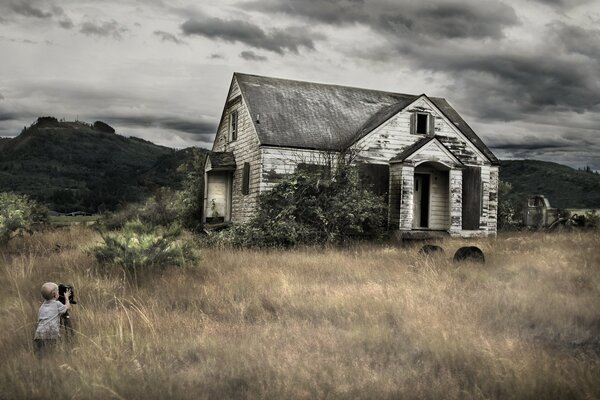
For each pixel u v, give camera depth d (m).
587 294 10.25
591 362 6.45
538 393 5.29
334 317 8.80
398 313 8.79
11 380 5.67
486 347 6.62
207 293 10.22
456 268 13.14
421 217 25.88
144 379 5.76
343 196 21.72
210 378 5.89
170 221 30.12
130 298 9.91
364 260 15.09
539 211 30.92
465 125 28.86
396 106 25.98
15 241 19.91
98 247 12.88
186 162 31.67
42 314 6.96
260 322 8.39
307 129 24.84
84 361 6.23
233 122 28.03
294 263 14.26
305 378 5.78
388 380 5.71
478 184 26.16
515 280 11.72
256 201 23.20
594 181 121.19
